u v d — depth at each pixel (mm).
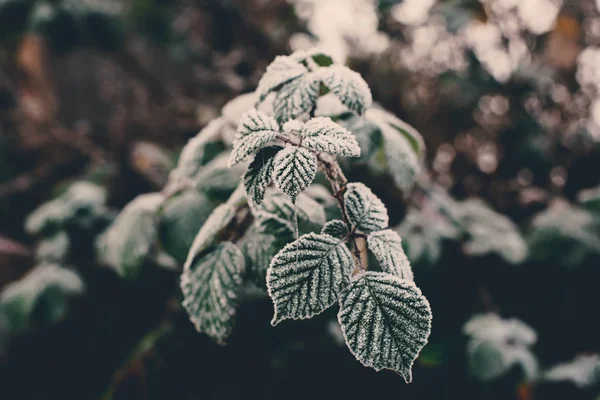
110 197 1053
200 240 371
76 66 1609
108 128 1294
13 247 1089
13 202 1229
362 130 379
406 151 391
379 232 306
